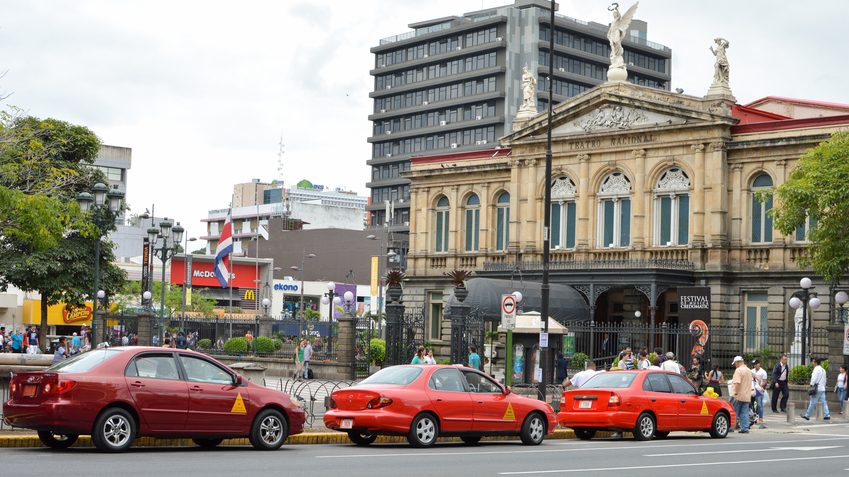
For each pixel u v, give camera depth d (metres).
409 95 146.88
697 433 34.19
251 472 19.12
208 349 65.50
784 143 53.66
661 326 54.62
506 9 140.88
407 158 147.25
